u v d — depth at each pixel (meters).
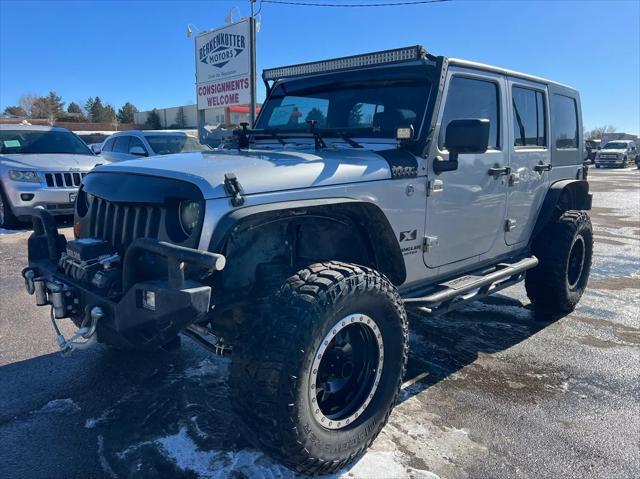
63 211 8.84
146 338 2.54
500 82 3.99
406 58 3.39
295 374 2.25
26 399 3.26
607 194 18.00
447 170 3.31
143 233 2.66
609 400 3.43
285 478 2.52
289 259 2.81
